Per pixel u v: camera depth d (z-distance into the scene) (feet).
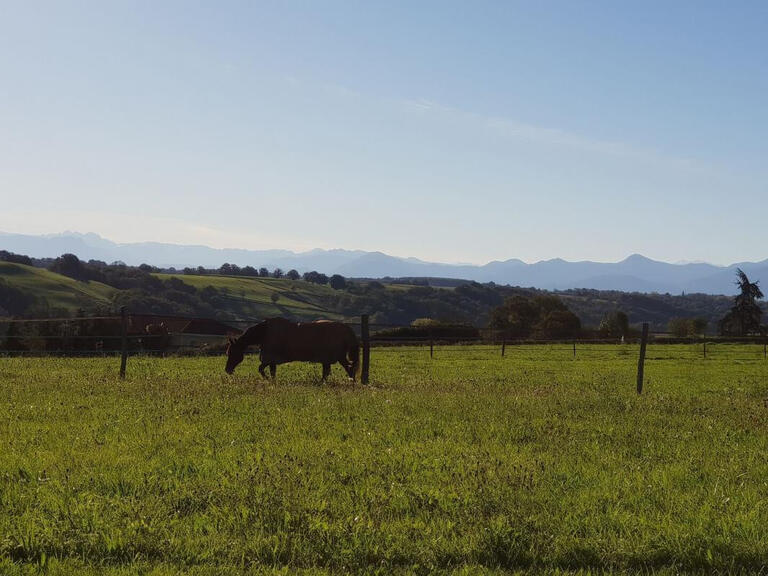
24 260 615.98
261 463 32.78
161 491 28.89
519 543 24.07
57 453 34.94
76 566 21.63
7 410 49.88
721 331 384.47
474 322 582.76
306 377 81.30
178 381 70.74
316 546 23.59
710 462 36.01
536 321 346.74
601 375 109.70
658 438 43.04
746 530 25.05
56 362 106.83
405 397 59.62
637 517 26.48
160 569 21.35
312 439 40.16
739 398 73.41
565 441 41.42
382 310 638.53
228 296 608.19
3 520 24.73
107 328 153.28
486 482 30.63
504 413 51.39
